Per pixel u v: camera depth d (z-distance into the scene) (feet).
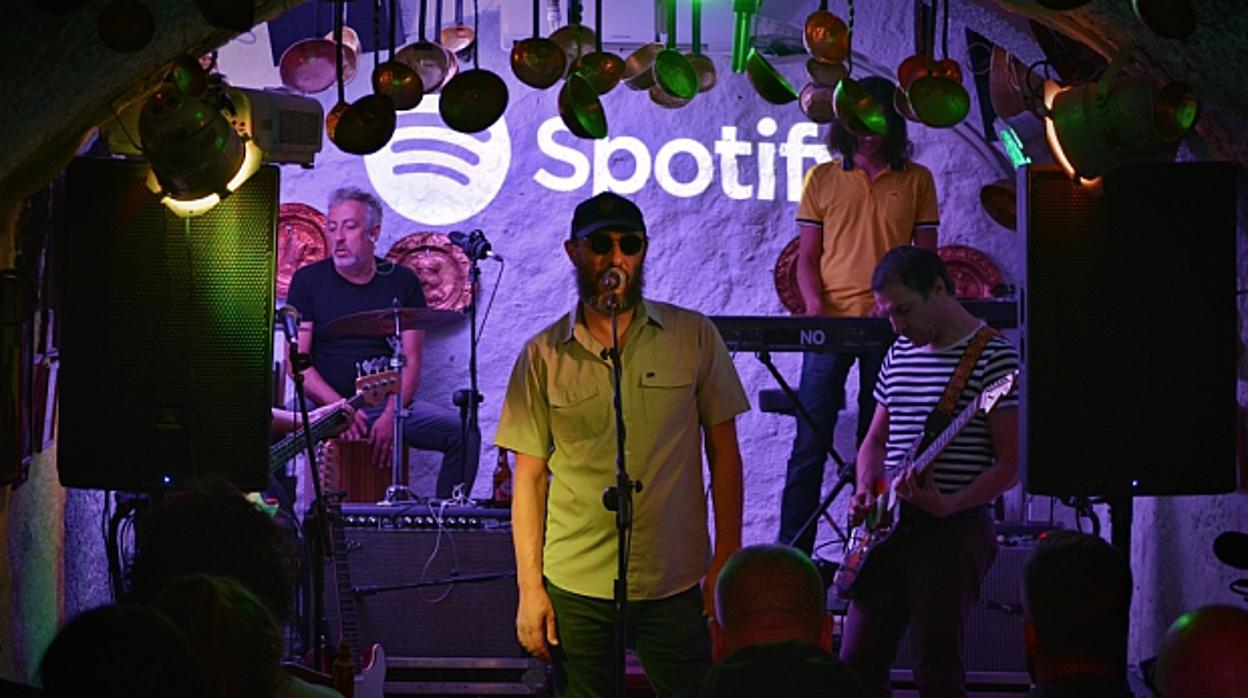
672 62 13.85
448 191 24.18
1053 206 13.79
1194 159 14.80
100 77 12.19
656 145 24.45
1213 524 15.03
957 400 14.35
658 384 12.85
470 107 12.26
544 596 13.01
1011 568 17.47
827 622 9.04
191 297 13.64
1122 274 13.80
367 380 19.80
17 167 12.39
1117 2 12.66
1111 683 8.21
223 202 13.62
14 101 11.39
